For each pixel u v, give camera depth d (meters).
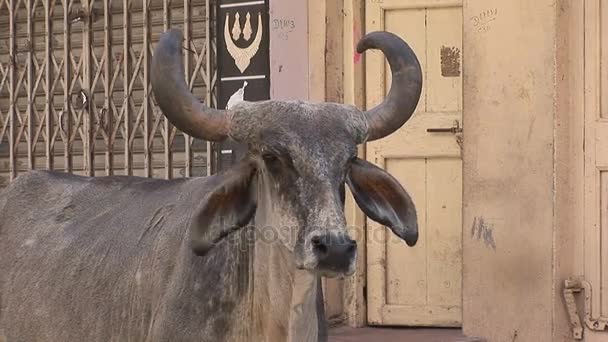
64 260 5.56
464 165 7.73
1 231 6.14
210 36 8.77
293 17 8.16
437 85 8.17
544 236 7.43
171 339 4.66
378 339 7.64
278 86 8.21
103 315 5.15
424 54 8.20
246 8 8.35
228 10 8.43
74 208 5.90
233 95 8.41
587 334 7.43
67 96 9.34
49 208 6.01
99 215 5.70
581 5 7.48
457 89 8.13
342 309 8.23
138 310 4.95
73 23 9.34
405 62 4.73
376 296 8.20
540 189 7.45
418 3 8.17
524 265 7.50
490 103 7.63
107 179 6.03
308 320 4.55
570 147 7.48
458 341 7.52
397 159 8.23
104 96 9.23
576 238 7.50
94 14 9.25
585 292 7.43
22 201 6.15
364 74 8.29
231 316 4.63
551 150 7.41
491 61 7.62
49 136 9.41
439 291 8.14
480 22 7.66
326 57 8.14
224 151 8.16
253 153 4.42
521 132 7.51
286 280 4.46
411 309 8.16
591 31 7.45
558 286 7.42
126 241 5.26
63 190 6.07
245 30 8.36
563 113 7.45
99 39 9.25
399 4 8.20
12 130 9.53
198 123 4.46
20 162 9.56
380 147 8.22
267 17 8.27
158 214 5.24
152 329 4.78
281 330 4.54
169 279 4.82
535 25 7.47
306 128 4.26
